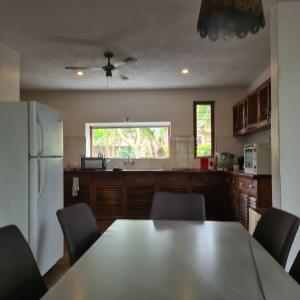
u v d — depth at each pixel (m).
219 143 5.61
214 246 1.56
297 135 2.50
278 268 1.25
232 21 1.42
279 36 2.52
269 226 1.69
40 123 2.78
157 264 1.29
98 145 6.04
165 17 2.76
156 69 4.36
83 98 5.84
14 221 2.69
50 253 2.98
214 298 0.98
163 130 5.93
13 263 1.22
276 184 2.58
